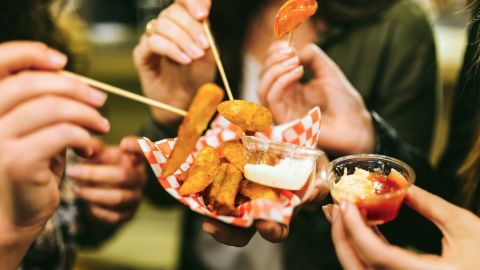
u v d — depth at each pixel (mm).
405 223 604
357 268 410
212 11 762
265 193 456
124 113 1512
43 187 396
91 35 1596
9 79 384
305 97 672
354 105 642
